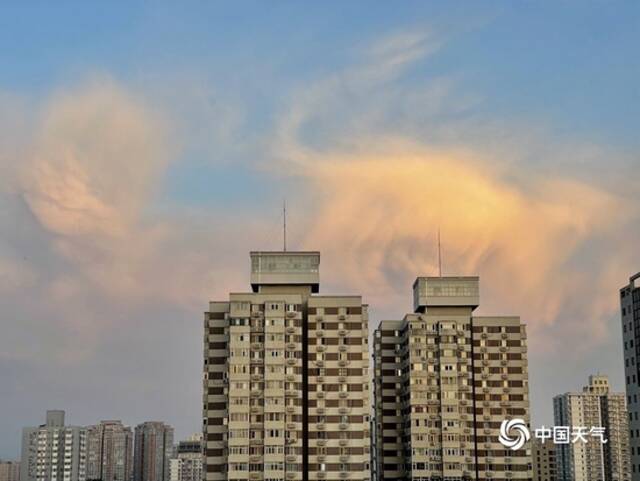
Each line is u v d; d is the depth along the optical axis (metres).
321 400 198.38
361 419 198.00
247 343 198.50
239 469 192.38
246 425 194.75
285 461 193.12
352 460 195.75
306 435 197.75
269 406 195.25
